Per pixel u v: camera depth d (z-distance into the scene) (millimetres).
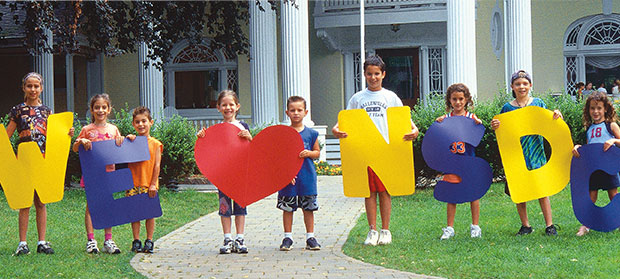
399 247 6848
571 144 7062
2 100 22266
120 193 11797
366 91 7254
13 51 19484
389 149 6957
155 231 8695
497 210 9289
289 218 7090
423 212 9633
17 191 6730
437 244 6852
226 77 21469
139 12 11039
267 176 6898
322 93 22594
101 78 21922
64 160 6828
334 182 14438
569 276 5348
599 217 6883
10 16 18656
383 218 7121
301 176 6977
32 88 6988
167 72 21562
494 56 21578
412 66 22234
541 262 5812
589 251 6180
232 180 6910
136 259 6652
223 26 11852
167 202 11320
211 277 5855
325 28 21031
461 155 7141
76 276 5863
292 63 16875
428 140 7168
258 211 10273
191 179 13469
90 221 6969
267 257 6688
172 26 11461
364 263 6227
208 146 6973
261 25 17109
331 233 8141
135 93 21969
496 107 11797
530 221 8250
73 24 10500
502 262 5895
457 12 15047
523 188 7082
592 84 22422
